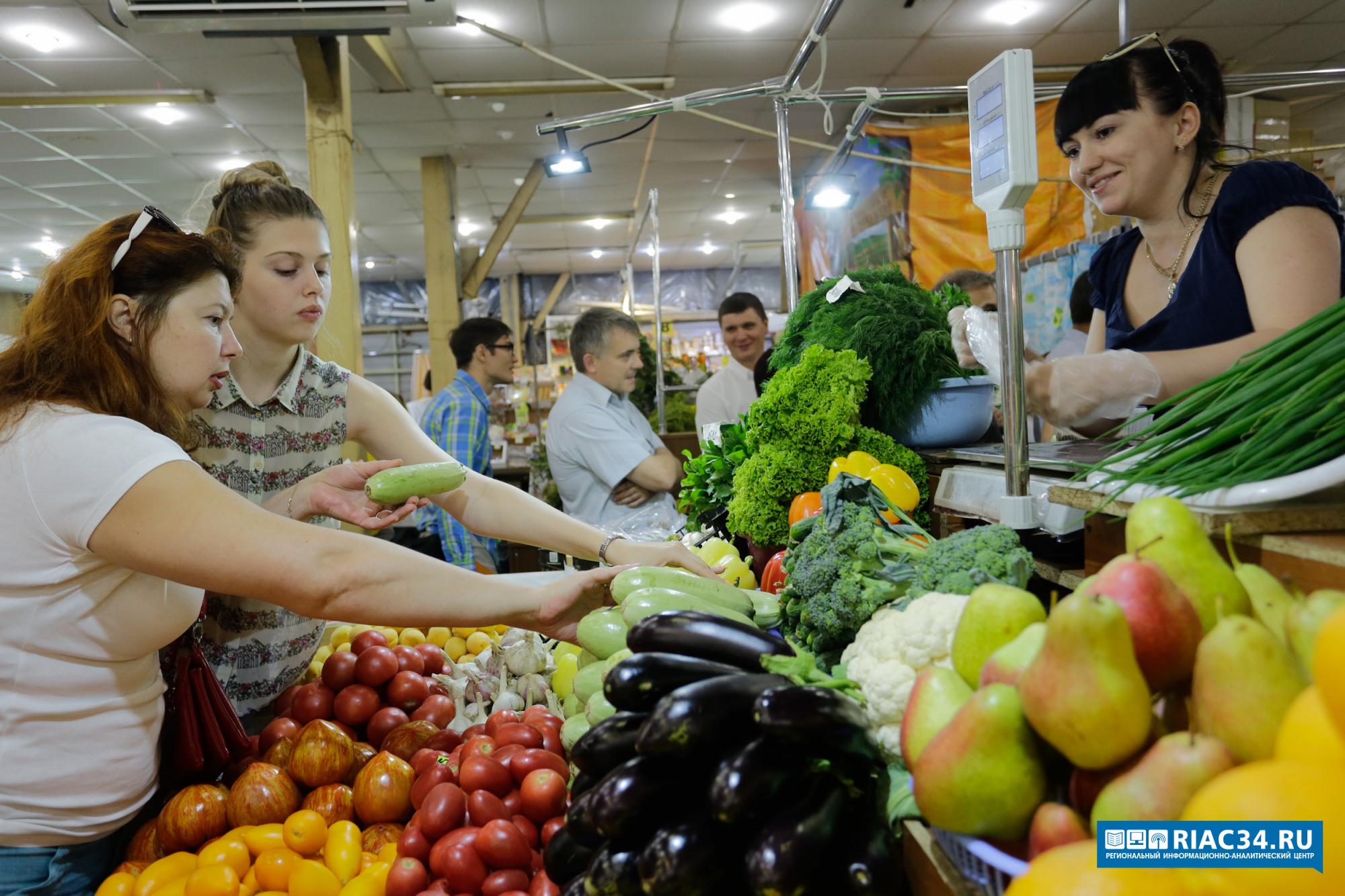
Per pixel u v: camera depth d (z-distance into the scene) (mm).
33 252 12359
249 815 1411
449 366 9086
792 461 1842
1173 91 1723
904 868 895
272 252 1756
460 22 4434
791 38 6508
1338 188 5602
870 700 983
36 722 1259
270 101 7289
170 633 1348
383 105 7492
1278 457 907
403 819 1501
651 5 5910
